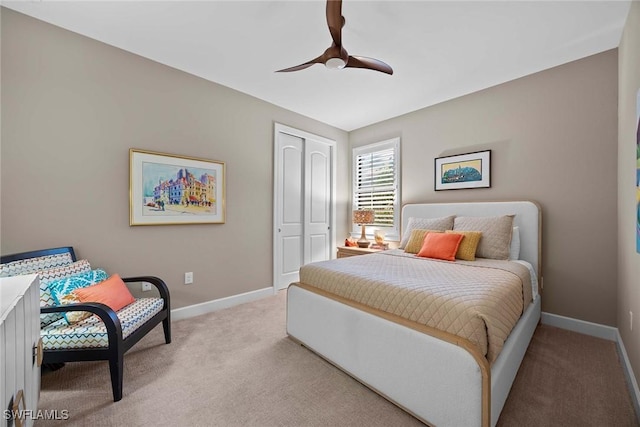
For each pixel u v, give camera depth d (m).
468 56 2.56
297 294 2.30
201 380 1.81
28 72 2.07
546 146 2.79
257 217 3.54
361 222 4.16
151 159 2.65
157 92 2.70
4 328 0.72
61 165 2.20
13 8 2.00
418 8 1.96
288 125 3.88
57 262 2.05
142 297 2.60
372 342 1.69
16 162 2.02
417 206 3.71
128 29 2.23
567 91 2.67
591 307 2.55
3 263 1.85
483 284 1.73
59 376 1.85
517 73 2.87
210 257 3.10
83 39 2.30
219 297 3.18
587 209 2.57
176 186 2.82
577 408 1.55
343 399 1.63
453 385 1.31
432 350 1.40
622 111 2.16
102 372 1.90
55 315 1.79
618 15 2.01
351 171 4.78
